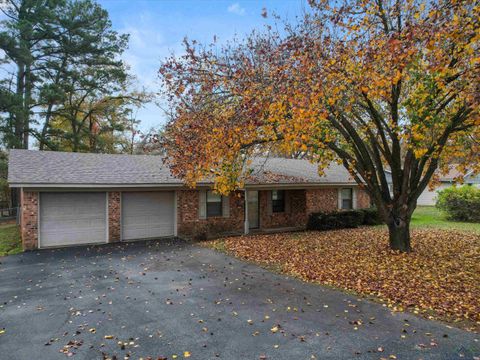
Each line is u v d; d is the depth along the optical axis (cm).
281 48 851
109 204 1318
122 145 3312
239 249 1167
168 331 522
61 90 2377
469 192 1967
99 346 477
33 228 1191
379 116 1005
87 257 1061
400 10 826
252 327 532
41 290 734
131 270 898
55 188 1199
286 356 442
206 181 1415
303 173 1847
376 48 737
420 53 706
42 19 2373
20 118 2198
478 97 609
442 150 943
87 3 2488
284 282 780
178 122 1016
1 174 2303
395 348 459
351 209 1897
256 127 877
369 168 1046
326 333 507
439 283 743
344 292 702
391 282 755
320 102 783
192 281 794
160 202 1441
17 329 536
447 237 1369
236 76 885
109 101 2973
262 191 1716
